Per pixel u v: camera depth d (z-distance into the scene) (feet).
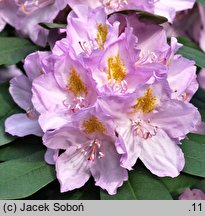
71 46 1.92
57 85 1.96
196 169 1.97
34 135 2.06
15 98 2.09
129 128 1.94
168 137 1.95
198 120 1.97
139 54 1.96
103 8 1.98
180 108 1.92
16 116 2.05
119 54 1.92
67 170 1.95
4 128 2.05
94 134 1.93
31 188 1.91
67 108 1.95
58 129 1.86
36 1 2.14
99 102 1.84
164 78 1.87
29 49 2.17
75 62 1.92
